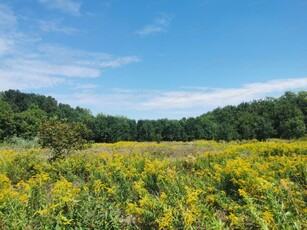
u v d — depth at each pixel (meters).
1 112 45.91
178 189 8.38
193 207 6.46
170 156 20.80
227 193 8.92
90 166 13.92
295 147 16.73
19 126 47.72
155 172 10.93
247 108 78.00
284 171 10.16
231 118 72.06
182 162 14.85
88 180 12.38
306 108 66.44
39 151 21.39
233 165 10.09
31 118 49.47
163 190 9.24
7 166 14.04
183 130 57.66
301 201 6.72
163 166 12.70
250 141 40.31
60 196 6.52
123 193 8.66
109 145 32.28
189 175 11.94
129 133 58.12
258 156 15.25
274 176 9.65
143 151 23.94
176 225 6.16
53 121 17.12
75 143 17.22
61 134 16.75
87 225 6.15
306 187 8.99
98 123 57.28
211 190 8.47
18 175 13.30
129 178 11.11
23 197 6.67
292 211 6.43
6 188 8.43
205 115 84.00
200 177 10.47
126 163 14.45
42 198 6.73
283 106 62.69
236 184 8.91
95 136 57.00
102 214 6.43
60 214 5.91
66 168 13.84
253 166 11.28
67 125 17.27
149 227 6.62
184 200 7.14
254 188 7.86
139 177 11.03
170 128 57.75
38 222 6.01
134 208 6.96
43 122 17.45
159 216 6.55
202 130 57.03
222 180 9.29
